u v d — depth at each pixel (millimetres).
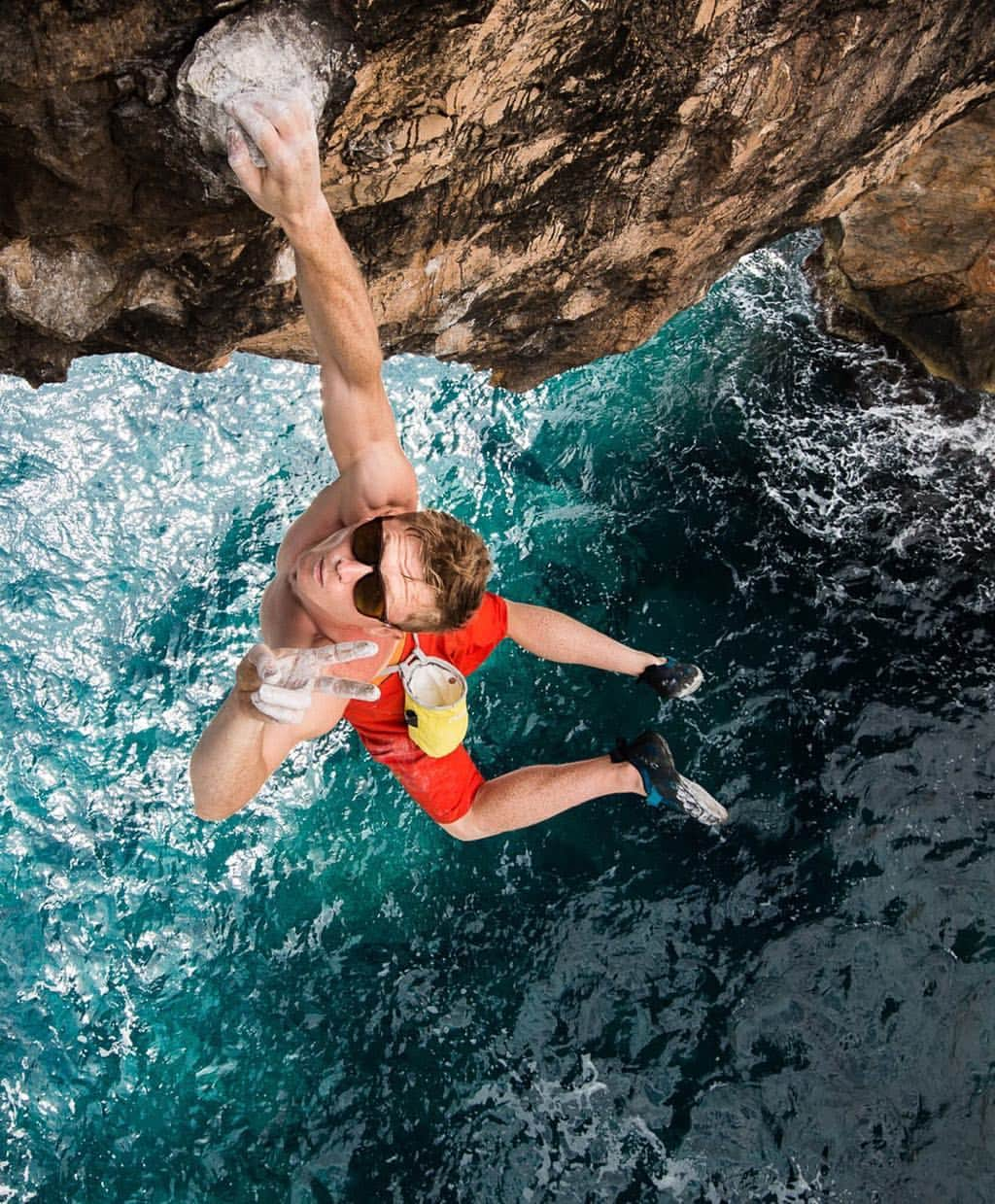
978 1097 7871
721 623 9742
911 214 9469
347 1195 7633
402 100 3723
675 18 3953
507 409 10430
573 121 4301
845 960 8320
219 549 9625
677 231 5453
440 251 4812
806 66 4461
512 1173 7660
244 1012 8289
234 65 3096
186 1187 7715
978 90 5484
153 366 9836
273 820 8883
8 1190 7711
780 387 10844
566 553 10008
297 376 10039
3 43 2947
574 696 9414
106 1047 8164
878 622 9758
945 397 10773
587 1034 8117
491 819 4207
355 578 2980
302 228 2754
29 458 9562
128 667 9258
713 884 8641
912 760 9094
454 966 8414
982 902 8555
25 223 3623
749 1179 7602
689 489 10336
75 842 8750
